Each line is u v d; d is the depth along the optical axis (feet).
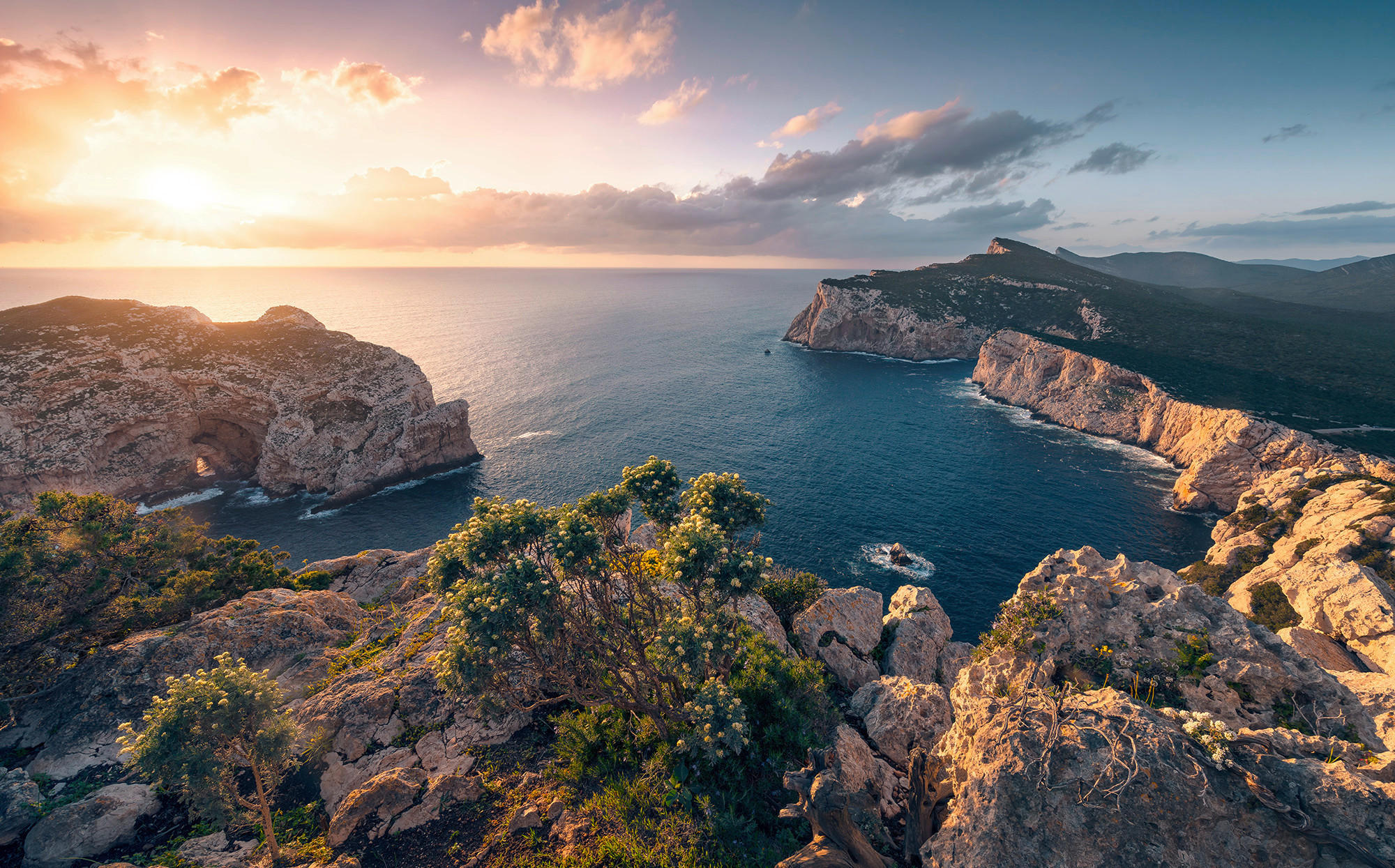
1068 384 430.61
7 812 53.52
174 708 46.06
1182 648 44.32
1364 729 37.81
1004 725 33.01
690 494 80.38
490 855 47.98
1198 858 27.17
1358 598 101.96
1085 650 47.47
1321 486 201.87
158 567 110.01
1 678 72.28
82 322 327.06
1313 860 25.84
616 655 60.54
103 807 53.26
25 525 92.58
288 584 129.29
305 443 320.50
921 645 91.15
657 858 46.75
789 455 341.21
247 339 358.84
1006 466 327.26
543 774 57.06
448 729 63.10
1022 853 29.32
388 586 137.08
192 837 52.47
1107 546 240.53
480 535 57.47
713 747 52.06
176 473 322.14
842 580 216.33
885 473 314.14
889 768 56.70
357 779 57.72
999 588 211.82
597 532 67.87
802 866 35.99
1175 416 348.59
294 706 69.72
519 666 66.33
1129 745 29.76
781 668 69.67
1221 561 189.06
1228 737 29.09
